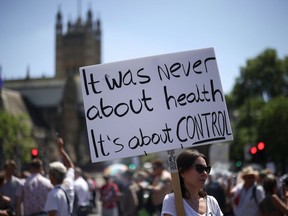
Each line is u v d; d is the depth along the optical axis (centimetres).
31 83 14475
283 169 7731
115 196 2153
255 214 1255
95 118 757
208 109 751
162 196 1625
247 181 1274
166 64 759
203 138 745
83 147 13838
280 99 7838
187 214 649
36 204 1195
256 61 10444
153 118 748
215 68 760
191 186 668
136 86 757
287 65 10406
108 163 12406
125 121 752
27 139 8038
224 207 1552
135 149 745
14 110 12200
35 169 1220
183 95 754
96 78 762
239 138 7762
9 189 1384
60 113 13625
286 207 1135
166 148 743
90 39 18050
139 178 2611
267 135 7725
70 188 984
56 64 18000
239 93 10400
